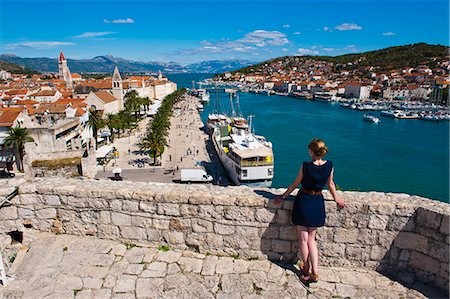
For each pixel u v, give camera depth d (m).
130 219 5.66
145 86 159.50
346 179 49.06
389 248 5.11
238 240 5.42
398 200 5.18
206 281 4.89
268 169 42.25
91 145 44.66
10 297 4.50
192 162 54.53
